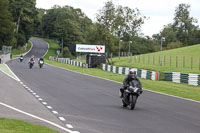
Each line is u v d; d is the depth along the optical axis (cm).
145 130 1338
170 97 2725
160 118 1658
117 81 4247
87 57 8275
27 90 2800
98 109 1892
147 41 18788
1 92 2547
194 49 10288
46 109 1823
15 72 4984
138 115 1730
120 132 1281
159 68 6312
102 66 7462
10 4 18300
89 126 1375
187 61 7575
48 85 3312
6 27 14512
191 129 1395
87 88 3178
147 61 8194
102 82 3994
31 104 1994
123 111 1855
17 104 1961
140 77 5259
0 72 4791
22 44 18550
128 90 1959
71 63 9869
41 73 5116
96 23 9812
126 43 16588
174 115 1777
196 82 3984
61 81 3872
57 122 1444
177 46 17925
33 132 1138
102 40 9944
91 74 5600
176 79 4403
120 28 16100
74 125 1386
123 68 5816
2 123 1267
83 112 1764
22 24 19200
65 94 2614
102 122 1482
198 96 2903
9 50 10575
